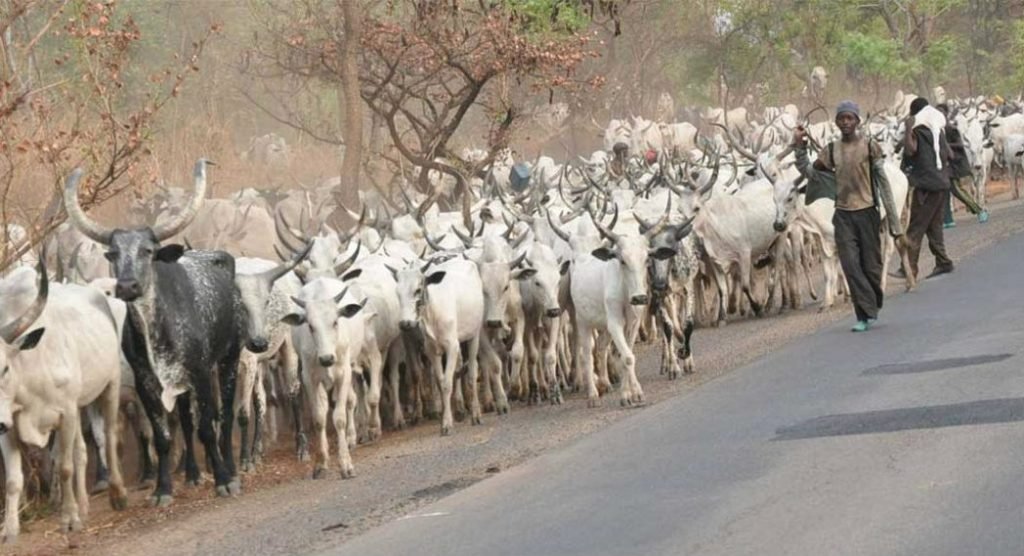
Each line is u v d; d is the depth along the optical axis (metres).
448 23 29.77
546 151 49.19
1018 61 63.78
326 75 29.48
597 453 12.83
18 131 18.14
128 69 33.84
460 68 28.08
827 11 60.75
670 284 17.38
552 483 11.84
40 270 13.08
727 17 59.59
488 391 17.98
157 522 13.49
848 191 17.64
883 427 11.88
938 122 21.62
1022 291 19.00
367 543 10.83
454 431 16.58
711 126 57.69
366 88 32.66
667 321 17.22
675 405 14.64
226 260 15.41
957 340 15.72
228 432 15.18
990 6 74.38
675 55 60.72
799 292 22.02
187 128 34.81
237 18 39.47
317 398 15.06
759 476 10.84
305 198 29.58
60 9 18.08
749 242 21.66
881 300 17.75
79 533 13.27
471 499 11.77
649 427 13.64
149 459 15.76
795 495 10.15
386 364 18.05
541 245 17.62
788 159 25.70
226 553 11.55
